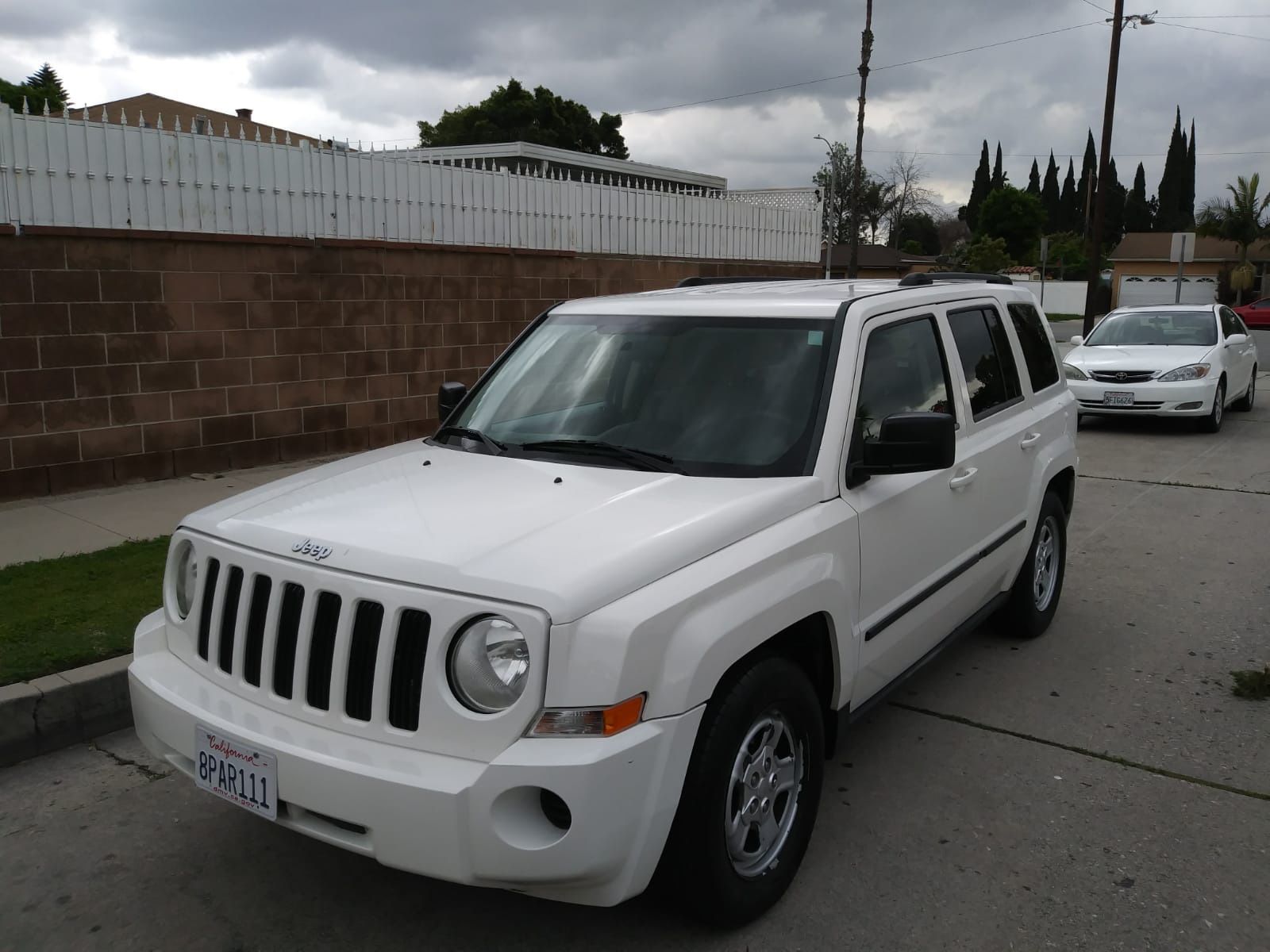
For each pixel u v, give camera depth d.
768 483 3.48
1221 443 12.93
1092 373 13.87
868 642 3.76
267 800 2.89
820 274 16.97
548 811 2.70
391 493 3.48
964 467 4.49
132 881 3.54
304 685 2.95
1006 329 5.33
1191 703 4.98
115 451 8.48
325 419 9.94
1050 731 4.69
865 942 3.18
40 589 5.74
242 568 3.17
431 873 2.68
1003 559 5.09
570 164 20.42
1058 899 3.39
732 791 3.11
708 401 3.87
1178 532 8.34
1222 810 3.96
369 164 10.07
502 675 2.70
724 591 3.01
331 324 9.85
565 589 2.71
